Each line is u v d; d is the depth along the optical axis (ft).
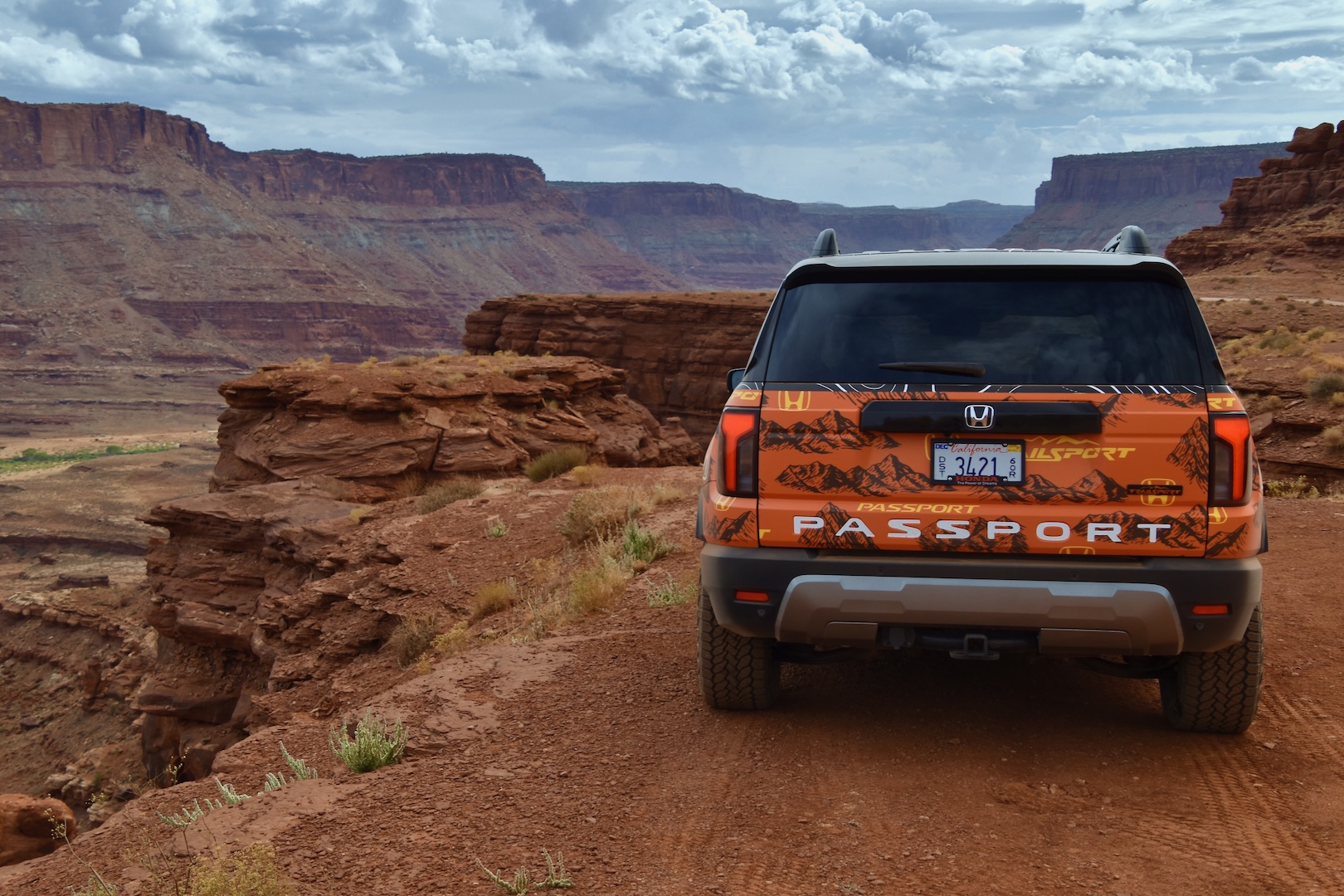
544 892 10.91
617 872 11.37
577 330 340.80
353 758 15.60
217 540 75.82
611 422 128.77
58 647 181.78
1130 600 13.23
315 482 87.51
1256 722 16.05
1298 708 16.56
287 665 41.68
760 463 14.25
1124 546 13.43
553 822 12.72
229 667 75.61
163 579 77.46
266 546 72.43
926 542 13.80
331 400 94.89
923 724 16.16
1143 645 13.42
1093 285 14.16
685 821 12.66
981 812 12.83
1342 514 34.58
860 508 13.96
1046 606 13.35
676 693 17.92
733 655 15.94
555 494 50.90
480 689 18.76
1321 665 18.56
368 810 13.28
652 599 25.44
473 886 11.09
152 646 140.36
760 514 14.24
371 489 87.71
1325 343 132.46
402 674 32.17
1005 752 14.92
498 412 102.42
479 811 13.14
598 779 14.17
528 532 43.21
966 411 13.56
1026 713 16.67
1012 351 13.91
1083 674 18.84
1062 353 13.82
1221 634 13.39
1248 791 13.41
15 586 351.87
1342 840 11.90
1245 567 13.26
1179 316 13.87
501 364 121.49
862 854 11.71
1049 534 13.56
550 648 21.22
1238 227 385.91
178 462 617.62
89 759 96.02
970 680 18.45
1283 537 31.04
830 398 14.01
